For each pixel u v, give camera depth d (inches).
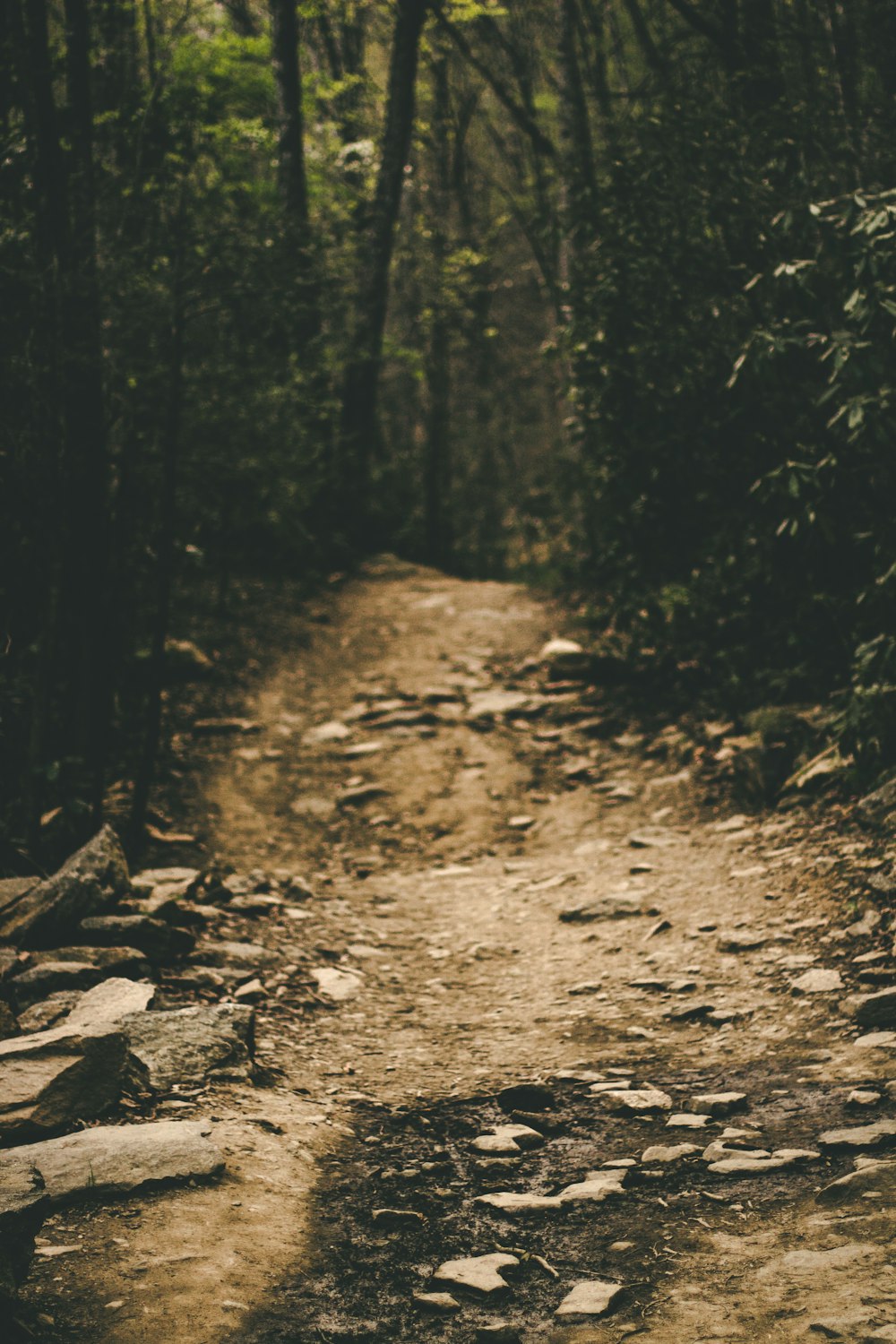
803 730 305.3
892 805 244.2
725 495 332.5
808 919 214.7
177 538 396.2
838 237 249.3
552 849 305.9
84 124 281.6
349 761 376.2
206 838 316.2
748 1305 100.8
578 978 212.7
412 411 1036.5
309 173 671.1
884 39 305.9
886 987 181.3
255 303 328.5
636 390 339.3
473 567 928.9
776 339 257.9
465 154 863.1
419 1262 117.0
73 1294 106.9
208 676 425.1
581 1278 111.7
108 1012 179.3
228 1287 109.5
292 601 530.3
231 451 366.6
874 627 293.9
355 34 796.6
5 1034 166.4
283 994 210.1
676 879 256.1
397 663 463.5
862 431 238.8
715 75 350.3
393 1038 193.8
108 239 295.0
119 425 333.7
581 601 503.5
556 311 542.9
